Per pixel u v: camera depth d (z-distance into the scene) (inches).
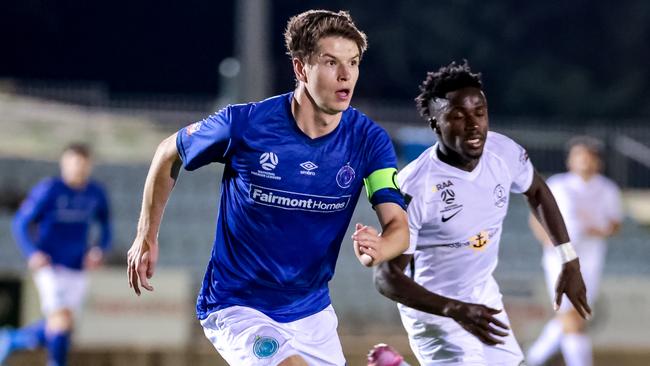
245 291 565.9
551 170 2224.4
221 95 3467.0
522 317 1454.2
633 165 2250.2
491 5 3954.2
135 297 1385.3
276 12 3882.9
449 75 621.0
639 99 3959.2
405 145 2085.4
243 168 550.6
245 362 549.0
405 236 541.3
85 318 1363.2
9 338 1229.1
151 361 1373.0
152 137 2342.5
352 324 1625.2
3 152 2130.9
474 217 646.5
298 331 573.0
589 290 1266.0
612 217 1269.7
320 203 551.5
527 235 1989.4
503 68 3959.2
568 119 3897.6
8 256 1705.2
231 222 563.5
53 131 2282.2
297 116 544.4
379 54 3902.6
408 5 3929.6
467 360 657.6
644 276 1918.1
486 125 619.2
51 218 1222.9
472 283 663.1
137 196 1971.0
